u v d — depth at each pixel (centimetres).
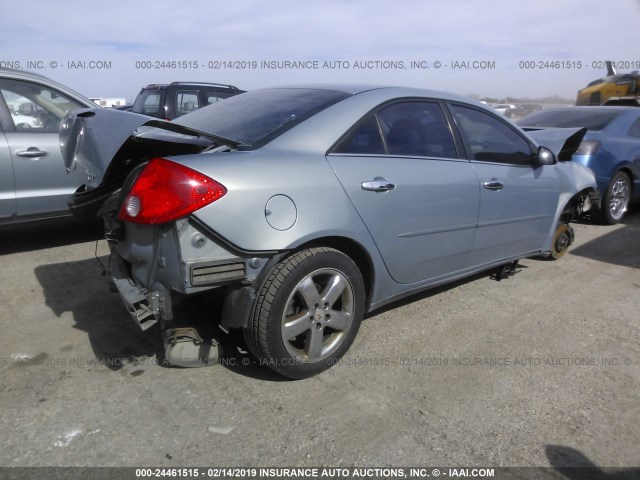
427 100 345
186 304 277
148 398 264
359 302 297
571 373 301
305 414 255
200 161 245
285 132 282
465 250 364
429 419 254
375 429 246
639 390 286
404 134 322
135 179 248
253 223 246
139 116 268
